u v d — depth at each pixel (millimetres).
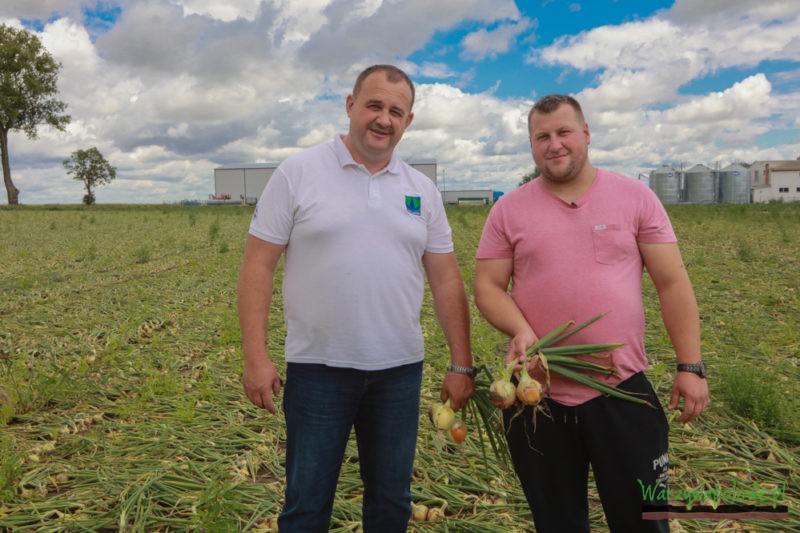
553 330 2312
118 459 3854
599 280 2289
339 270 2250
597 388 2209
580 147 2277
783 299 8344
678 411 4480
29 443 4082
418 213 2393
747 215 25781
